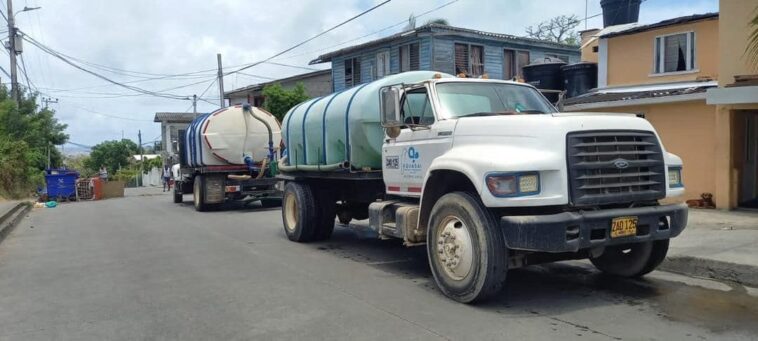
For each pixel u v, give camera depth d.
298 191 10.70
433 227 6.46
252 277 7.76
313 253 9.61
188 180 21.52
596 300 6.20
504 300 6.26
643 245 6.68
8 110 30.45
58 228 14.63
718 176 12.45
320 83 38.59
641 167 5.98
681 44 15.02
